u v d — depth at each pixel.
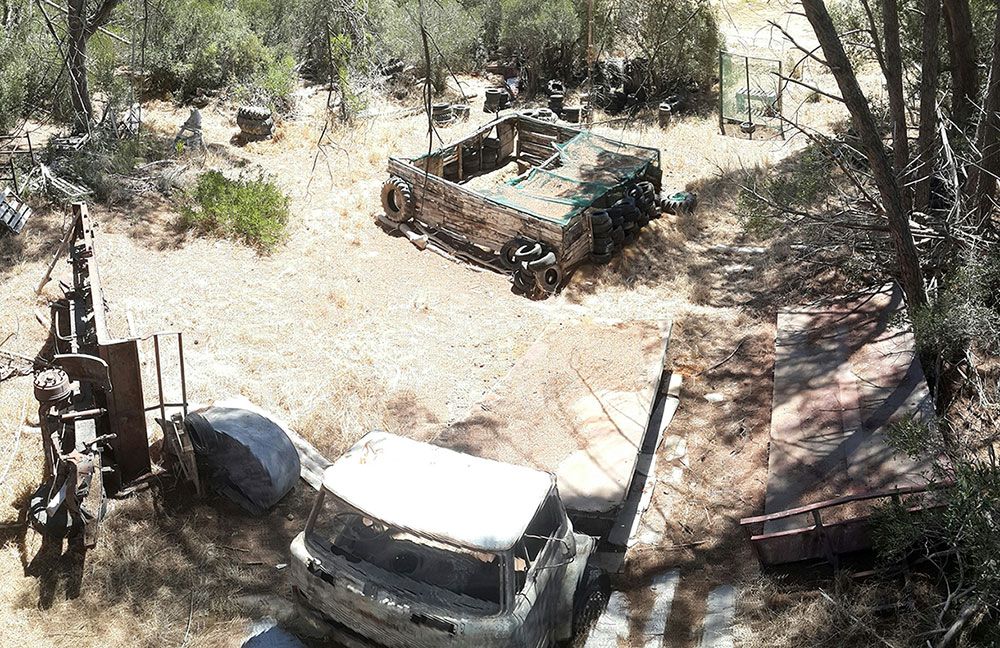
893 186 10.24
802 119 21.17
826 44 9.32
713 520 8.94
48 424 7.89
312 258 14.27
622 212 14.68
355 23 16.72
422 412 10.52
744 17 30.11
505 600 6.30
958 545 7.30
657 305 13.23
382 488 6.87
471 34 24.62
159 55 21.30
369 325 12.38
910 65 16.42
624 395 9.98
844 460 8.87
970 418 9.83
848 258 12.90
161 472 8.92
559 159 17.73
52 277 12.53
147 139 18.08
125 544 8.04
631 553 8.55
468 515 6.61
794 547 7.80
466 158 18.33
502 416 9.62
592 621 7.54
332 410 10.42
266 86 20.67
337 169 17.81
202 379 10.63
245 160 17.91
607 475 8.56
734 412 10.63
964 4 13.15
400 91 22.27
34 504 8.08
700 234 15.70
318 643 7.23
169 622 7.35
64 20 19.45
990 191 12.20
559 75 24.97
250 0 24.48
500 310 13.14
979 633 6.95
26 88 19.30
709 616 7.68
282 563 8.12
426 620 6.32
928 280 11.84
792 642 7.21
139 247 13.90
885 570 7.61
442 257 14.84
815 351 11.07
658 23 22.47
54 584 7.57
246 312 12.38
